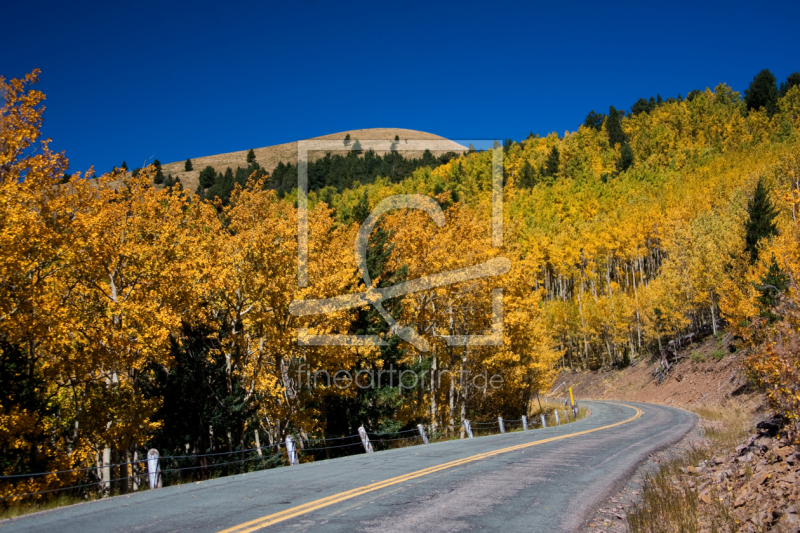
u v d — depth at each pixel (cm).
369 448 1688
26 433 1539
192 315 1908
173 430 2156
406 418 2708
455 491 901
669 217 7762
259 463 1961
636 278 9519
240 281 1941
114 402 1720
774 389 1063
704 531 674
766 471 809
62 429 1820
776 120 13538
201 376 2130
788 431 948
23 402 1619
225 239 2033
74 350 1652
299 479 1049
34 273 1556
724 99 17138
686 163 12194
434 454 1477
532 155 15312
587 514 762
